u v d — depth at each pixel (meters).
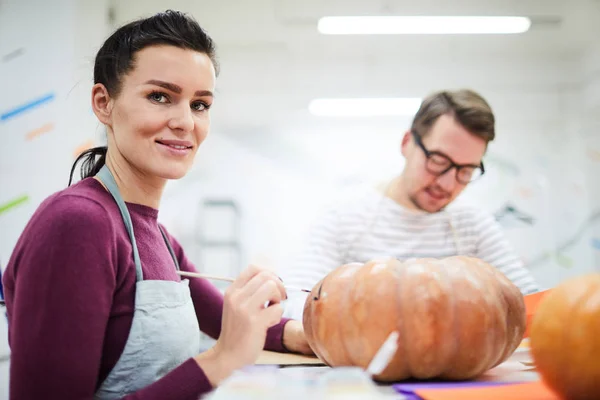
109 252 0.85
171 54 0.98
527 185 5.17
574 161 5.11
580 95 5.05
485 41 4.68
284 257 5.29
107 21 3.33
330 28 3.69
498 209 5.12
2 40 2.86
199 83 1.01
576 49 4.87
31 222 0.88
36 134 2.81
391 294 0.91
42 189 2.79
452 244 1.98
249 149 5.38
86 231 0.83
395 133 5.38
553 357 0.71
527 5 4.05
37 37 2.86
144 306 0.92
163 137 0.99
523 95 5.15
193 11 4.15
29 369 0.76
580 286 0.72
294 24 4.40
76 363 0.78
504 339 0.93
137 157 0.99
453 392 0.80
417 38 4.64
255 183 5.36
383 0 4.03
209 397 0.73
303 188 5.36
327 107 5.21
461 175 1.91
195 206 5.34
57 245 0.80
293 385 0.66
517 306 0.98
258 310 0.89
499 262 1.95
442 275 0.93
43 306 0.78
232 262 5.28
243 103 5.16
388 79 5.09
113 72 1.01
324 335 0.96
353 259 1.99
